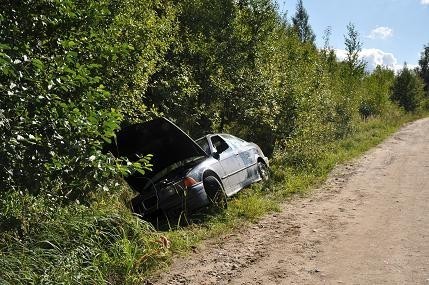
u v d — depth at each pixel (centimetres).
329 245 610
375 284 468
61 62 493
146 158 530
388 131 2469
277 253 597
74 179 490
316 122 1546
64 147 458
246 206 830
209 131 1409
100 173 491
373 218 727
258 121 1452
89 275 485
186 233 708
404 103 4344
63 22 567
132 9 896
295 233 682
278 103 1465
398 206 791
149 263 574
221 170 884
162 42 1002
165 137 830
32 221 546
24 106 434
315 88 1733
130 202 810
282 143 1496
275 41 1566
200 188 799
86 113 486
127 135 816
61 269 470
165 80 1255
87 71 497
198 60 1368
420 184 971
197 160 888
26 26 522
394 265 515
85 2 607
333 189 1006
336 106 2205
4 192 457
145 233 639
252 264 565
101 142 504
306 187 1041
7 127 412
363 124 2727
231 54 1397
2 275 434
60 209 566
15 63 429
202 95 1375
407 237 612
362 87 3186
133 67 886
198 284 516
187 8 1400
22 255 474
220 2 1403
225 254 610
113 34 759
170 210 789
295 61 1722
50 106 454
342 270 516
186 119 1320
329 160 1369
